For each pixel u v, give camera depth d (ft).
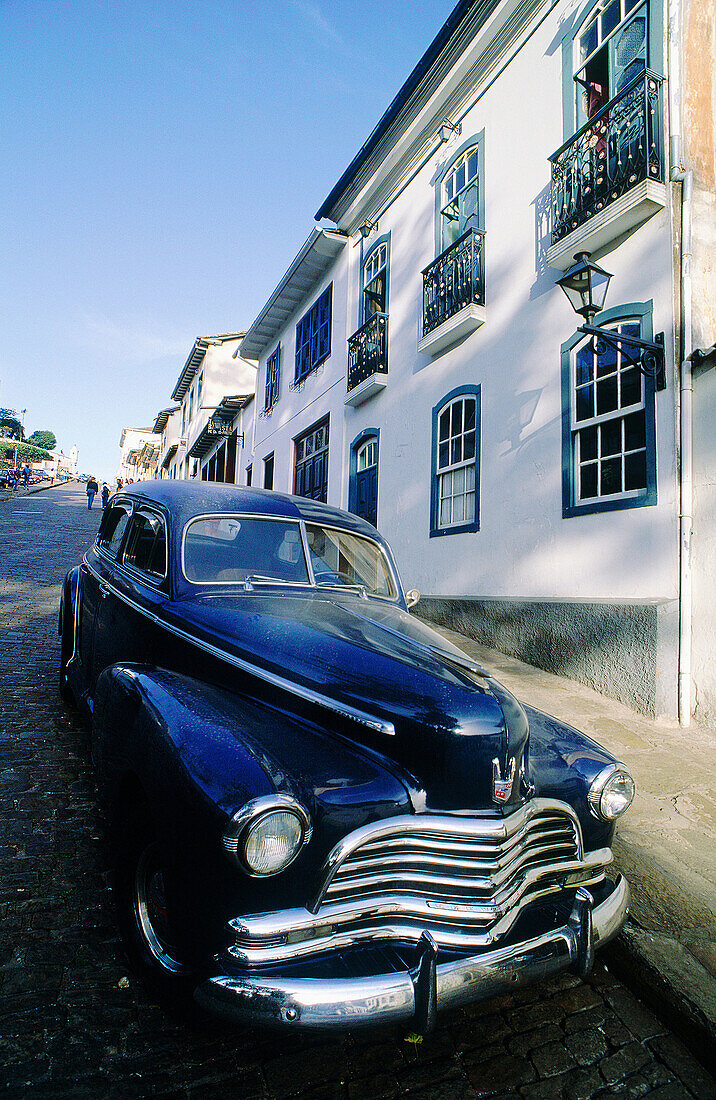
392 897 6.54
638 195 19.88
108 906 9.32
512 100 27.84
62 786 12.64
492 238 28.45
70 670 16.24
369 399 39.40
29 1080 6.57
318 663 8.28
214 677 8.99
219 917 6.34
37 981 7.86
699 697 17.79
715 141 20.47
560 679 21.15
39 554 45.06
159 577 11.15
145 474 193.98
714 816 12.60
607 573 21.40
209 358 91.97
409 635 9.66
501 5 27.02
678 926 9.27
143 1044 7.20
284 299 52.70
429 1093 6.98
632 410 20.84
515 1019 8.24
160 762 6.97
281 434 56.13
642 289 20.68
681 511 18.69
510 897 6.89
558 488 23.73
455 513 30.45
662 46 20.58
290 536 12.25
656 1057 7.72
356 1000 5.96
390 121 35.37
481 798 7.04
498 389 27.43
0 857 10.20
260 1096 6.72
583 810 8.15
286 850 6.15
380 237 39.22
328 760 7.22
